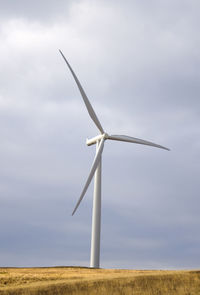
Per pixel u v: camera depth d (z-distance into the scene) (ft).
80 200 173.78
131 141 204.44
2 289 111.65
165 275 122.72
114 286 114.62
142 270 154.61
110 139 200.95
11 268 166.91
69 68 198.18
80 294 109.81
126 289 112.88
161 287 114.52
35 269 161.79
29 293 109.40
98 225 191.01
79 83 198.08
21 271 151.12
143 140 207.00
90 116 197.06
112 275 127.03
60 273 142.31
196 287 114.42
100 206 193.26
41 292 110.11
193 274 123.34
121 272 147.13
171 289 113.29
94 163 186.70
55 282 117.50
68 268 166.81
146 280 118.42
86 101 197.36
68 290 111.75
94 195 194.80
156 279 119.44
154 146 208.74
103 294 109.60
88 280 118.11
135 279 119.03
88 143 203.62
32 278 127.95
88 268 168.45
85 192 175.73
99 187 195.62
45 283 116.88
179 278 120.47
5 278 126.93
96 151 197.67
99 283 115.96
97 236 189.78
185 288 113.80
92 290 111.96
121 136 202.69
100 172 197.06
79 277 127.65
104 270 155.22
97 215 191.83
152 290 112.37
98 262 187.32
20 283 122.62
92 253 188.14
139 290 112.37
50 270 156.87
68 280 120.16
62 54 197.88
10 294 108.99
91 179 181.37
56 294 109.60
